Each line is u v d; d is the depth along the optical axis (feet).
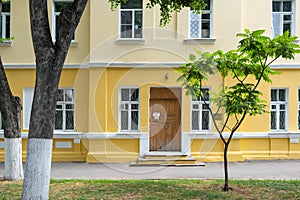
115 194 23.06
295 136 39.78
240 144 39.50
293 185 25.90
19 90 40.27
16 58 40.37
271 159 39.68
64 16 19.42
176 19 38.86
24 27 40.42
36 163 18.86
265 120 39.91
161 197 22.34
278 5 41.04
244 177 30.53
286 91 40.37
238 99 22.91
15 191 23.65
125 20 39.37
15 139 27.71
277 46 22.17
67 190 24.20
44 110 18.99
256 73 23.56
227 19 39.45
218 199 21.95
